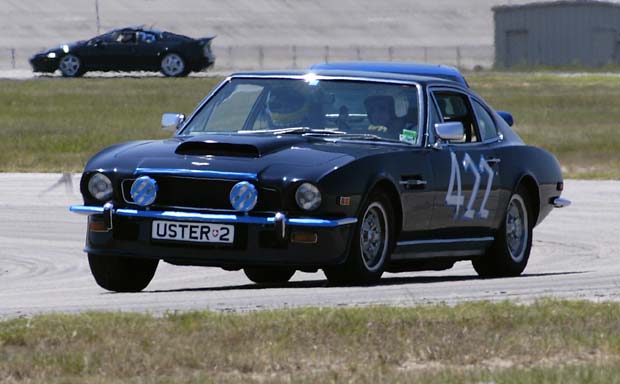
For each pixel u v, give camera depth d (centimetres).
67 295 3234
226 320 2439
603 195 6825
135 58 18475
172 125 3600
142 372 2059
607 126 12369
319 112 3497
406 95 3562
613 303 2761
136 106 14138
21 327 2333
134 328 2356
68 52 18438
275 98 3550
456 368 2114
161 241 3172
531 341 2312
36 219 5628
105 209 3225
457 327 2417
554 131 11712
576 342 2314
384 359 2162
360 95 3538
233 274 4078
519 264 3906
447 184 3512
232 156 3206
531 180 3934
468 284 3369
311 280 3881
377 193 3241
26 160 8844
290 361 2145
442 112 3678
